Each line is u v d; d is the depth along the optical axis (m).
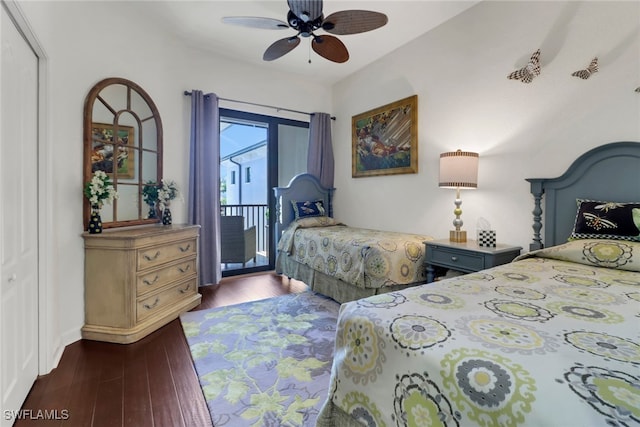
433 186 3.12
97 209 2.31
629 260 1.54
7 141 1.37
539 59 2.27
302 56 3.67
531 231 2.36
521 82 2.40
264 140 4.29
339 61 2.66
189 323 2.51
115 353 2.03
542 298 1.17
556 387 0.63
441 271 2.76
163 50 3.11
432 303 1.13
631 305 1.08
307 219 3.89
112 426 1.38
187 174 3.44
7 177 1.37
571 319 0.96
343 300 2.86
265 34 3.19
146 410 1.48
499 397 0.66
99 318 2.25
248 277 3.99
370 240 2.77
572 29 2.12
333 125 4.56
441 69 3.01
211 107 3.51
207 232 3.56
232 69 3.77
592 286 1.31
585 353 0.75
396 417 0.87
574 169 2.09
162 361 1.94
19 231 1.51
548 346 0.79
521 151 2.42
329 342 2.19
